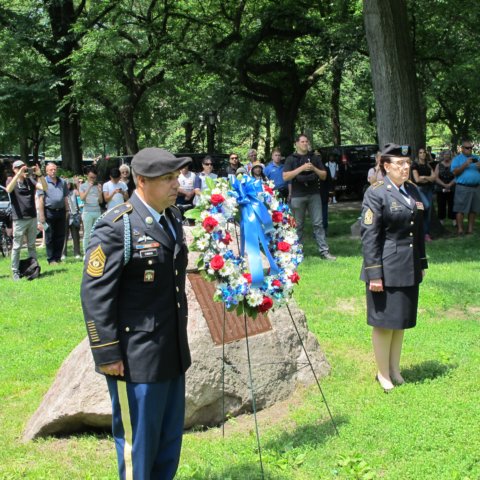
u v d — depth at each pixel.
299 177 10.57
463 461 3.84
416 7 17.56
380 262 4.97
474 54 19.36
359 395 5.02
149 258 3.12
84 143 39.94
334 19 21.41
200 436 4.54
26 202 10.09
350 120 40.28
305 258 10.81
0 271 11.06
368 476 3.74
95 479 3.86
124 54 22.23
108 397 4.43
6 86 23.19
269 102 25.00
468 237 13.11
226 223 4.13
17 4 24.22
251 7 24.59
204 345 4.70
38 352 6.41
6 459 4.17
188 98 24.67
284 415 4.80
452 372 5.45
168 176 3.15
